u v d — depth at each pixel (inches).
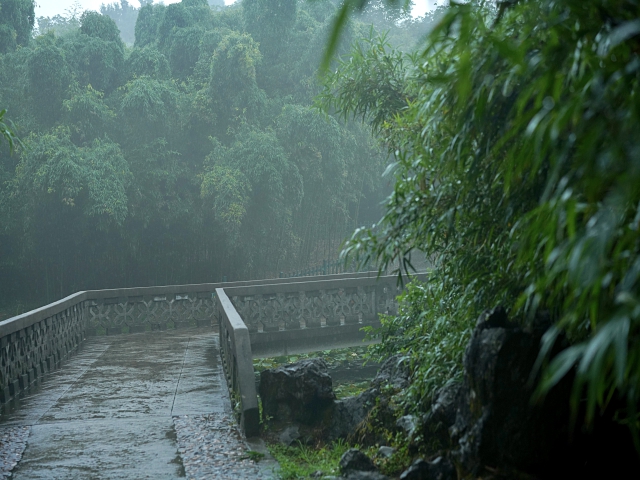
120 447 181.0
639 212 55.1
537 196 91.3
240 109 823.7
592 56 59.6
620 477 111.3
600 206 58.0
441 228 120.4
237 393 218.4
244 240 796.0
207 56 876.0
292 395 214.8
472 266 118.5
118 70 840.9
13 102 785.6
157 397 248.4
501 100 85.8
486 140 90.4
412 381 180.5
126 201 707.4
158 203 769.6
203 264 845.8
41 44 764.0
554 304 92.6
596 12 58.3
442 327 140.8
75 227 727.7
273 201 780.0
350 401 211.5
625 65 56.2
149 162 767.1
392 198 113.7
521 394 105.4
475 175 96.0
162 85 788.6
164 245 818.2
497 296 117.4
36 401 245.9
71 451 177.6
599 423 108.9
